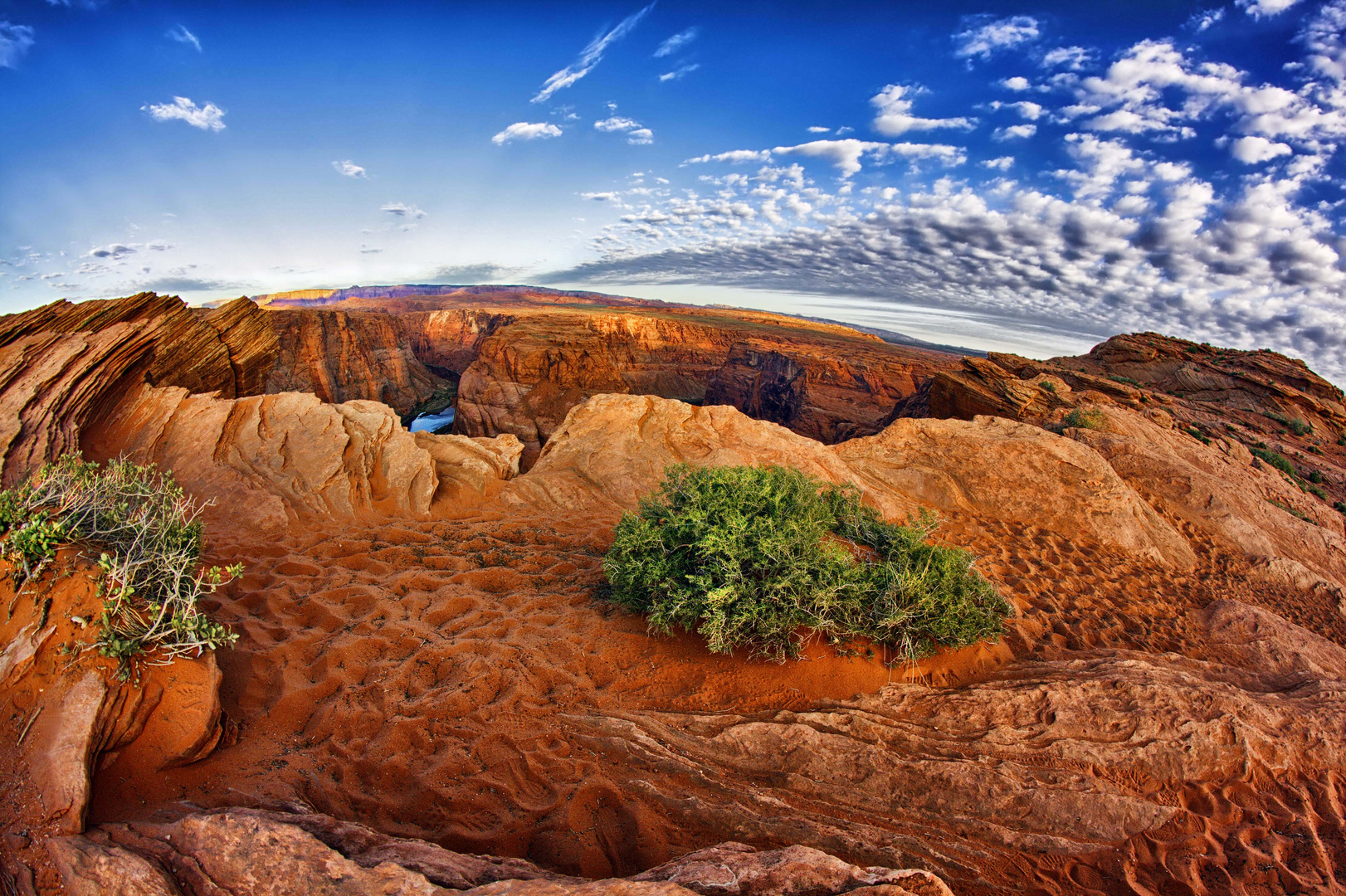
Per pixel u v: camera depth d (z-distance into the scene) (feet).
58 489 11.07
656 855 9.72
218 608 14.99
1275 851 10.97
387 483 26.03
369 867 7.59
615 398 34.60
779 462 30.22
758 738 12.39
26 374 24.52
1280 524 33.30
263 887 7.14
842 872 7.91
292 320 203.82
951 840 10.66
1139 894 10.02
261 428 26.99
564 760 11.52
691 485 19.30
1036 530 28.22
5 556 9.48
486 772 11.06
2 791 7.69
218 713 10.44
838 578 14.74
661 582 15.49
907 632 14.82
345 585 17.19
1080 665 15.97
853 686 14.21
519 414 220.64
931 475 31.09
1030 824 11.12
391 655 14.07
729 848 8.96
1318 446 85.25
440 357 382.42
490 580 18.88
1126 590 23.59
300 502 23.30
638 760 11.66
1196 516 32.07
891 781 11.68
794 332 505.25
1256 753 12.76
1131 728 13.26
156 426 26.30
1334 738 13.61
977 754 12.48
